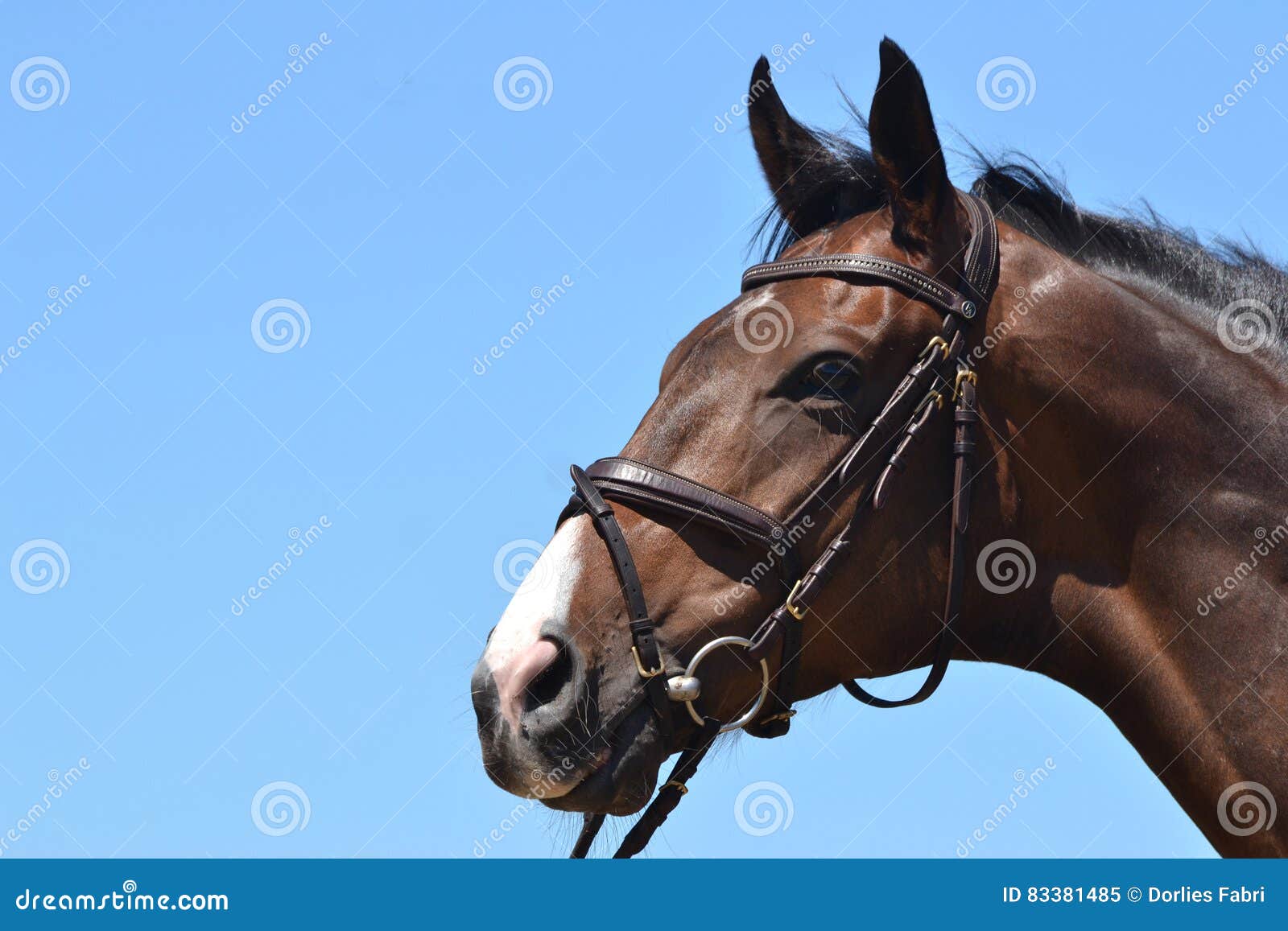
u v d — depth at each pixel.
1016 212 4.46
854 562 3.88
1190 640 3.82
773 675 3.84
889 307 3.98
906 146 4.10
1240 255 4.43
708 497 3.81
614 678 3.70
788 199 4.71
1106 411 3.94
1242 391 3.95
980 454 3.98
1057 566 4.00
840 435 3.89
